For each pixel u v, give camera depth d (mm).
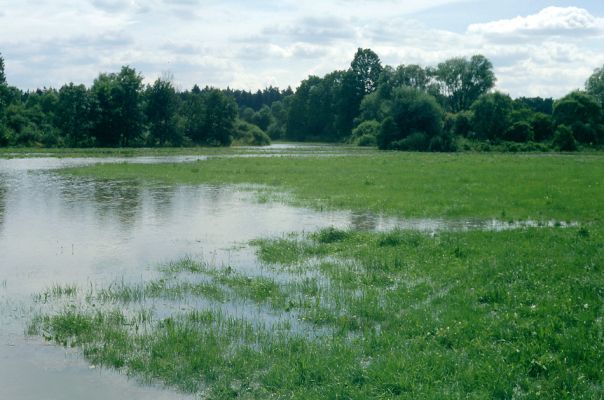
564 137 98688
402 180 39719
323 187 36281
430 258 16969
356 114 160625
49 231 22219
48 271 16312
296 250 18938
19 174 46656
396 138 103125
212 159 65938
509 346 9984
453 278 14727
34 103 139625
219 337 10891
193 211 27422
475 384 8656
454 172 45688
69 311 12547
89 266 16906
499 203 28844
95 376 9516
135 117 113625
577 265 15328
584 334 10305
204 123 129625
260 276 15672
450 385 8688
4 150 89375
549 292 12875
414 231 21344
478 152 94250
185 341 10602
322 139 170000
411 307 12531
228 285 14797
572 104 108062
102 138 113000
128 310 12797
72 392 8977
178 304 13250
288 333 11227
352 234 20891
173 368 9672
